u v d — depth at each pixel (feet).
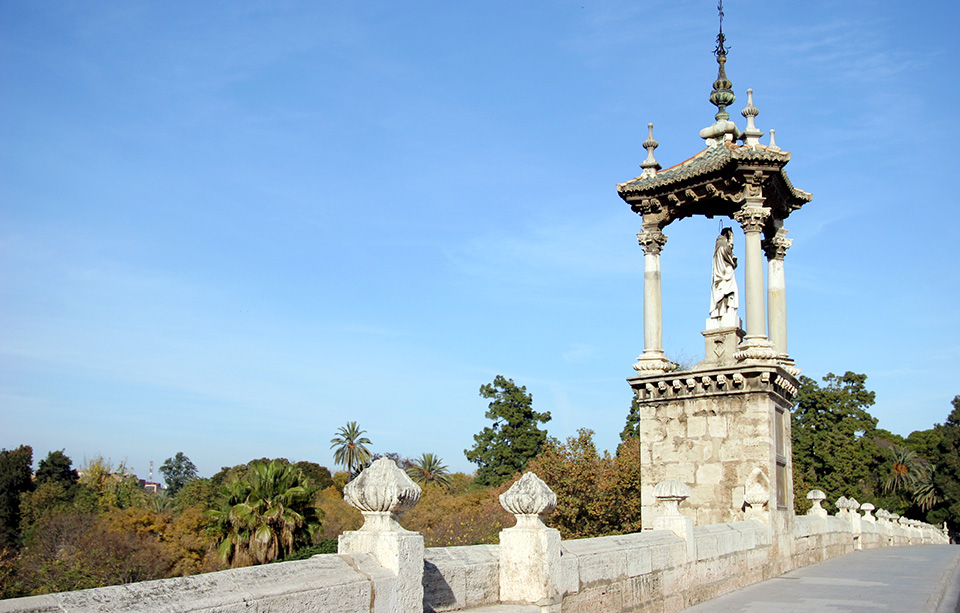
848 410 262.06
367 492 25.26
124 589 17.80
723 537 53.47
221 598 19.11
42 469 318.65
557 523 135.54
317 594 21.54
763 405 63.87
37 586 171.42
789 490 69.10
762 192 67.56
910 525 174.19
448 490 298.35
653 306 71.87
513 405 284.61
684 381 67.26
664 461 67.97
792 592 53.06
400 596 24.61
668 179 70.49
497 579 32.30
